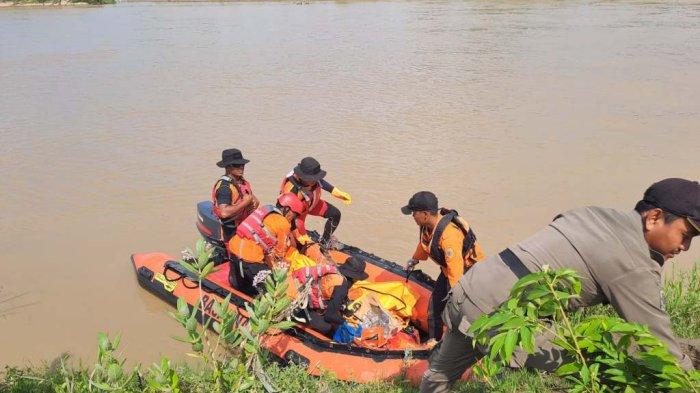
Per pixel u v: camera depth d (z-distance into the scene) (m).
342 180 10.96
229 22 37.94
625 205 9.70
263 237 6.12
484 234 8.86
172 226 9.39
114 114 15.77
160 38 30.48
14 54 25.64
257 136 13.67
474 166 11.55
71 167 11.85
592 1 47.16
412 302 6.37
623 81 18.81
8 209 10.01
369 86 18.75
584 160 11.80
